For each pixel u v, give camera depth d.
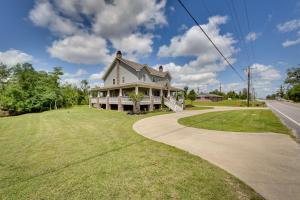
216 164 4.43
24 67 34.47
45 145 6.32
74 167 4.26
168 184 3.41
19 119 15.27
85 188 3.27
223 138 7.33
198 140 6.99
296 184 3.37
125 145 6.24
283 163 4.48
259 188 3.24
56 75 32.53
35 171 4.05
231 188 3.25
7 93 25.31
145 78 27.11
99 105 27.62
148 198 2.94
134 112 18.28
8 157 5.02
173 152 5.40
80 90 44.38
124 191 3.16
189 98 40.88
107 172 3.96
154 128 9.78
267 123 11.62
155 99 23.58
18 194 3.10
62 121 13.09
